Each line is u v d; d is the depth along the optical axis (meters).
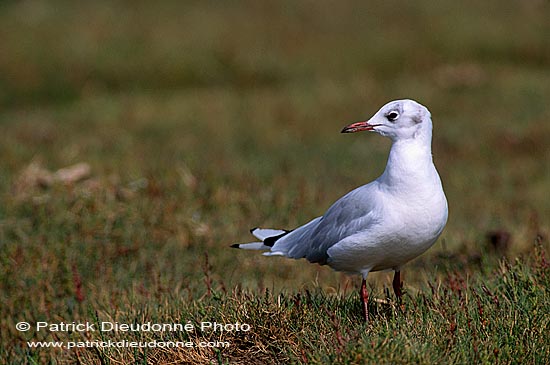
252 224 11.49
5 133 17.81
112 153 15.52
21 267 9.55
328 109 21.31
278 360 6.23
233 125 19.72
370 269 7.06
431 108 21.17
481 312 6.32
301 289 8.41
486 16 29.95
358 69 26.00
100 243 10.29
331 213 7.16
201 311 7.12
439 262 9.99
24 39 25.81
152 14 29.23
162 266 9.85
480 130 18.64
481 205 13.15
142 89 24.42
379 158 16.78
